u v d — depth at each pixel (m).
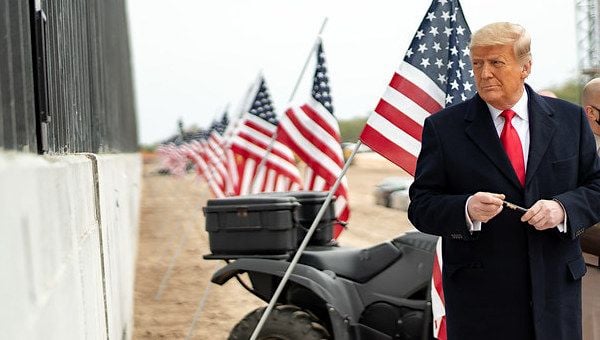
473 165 3.42
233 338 5.78
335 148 9.02
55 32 4.06
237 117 16.48
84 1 6.42
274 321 5.70
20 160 2.17
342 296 5.73
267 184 10.76
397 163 5.10
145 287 13.32
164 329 10.06
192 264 15.87
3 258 1.70
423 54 5.16
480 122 3.44
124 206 10.70
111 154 9.88
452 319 3.48
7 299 1.70
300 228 6.23
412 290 5.77
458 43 5.18
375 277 5.89
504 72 3.29
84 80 5.91
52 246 2.42
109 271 5.01
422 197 3.47
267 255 5.95
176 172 60.56
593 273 4.48
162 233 23.38
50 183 2.50
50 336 2.19
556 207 3.28
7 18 2.39
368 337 5.79
